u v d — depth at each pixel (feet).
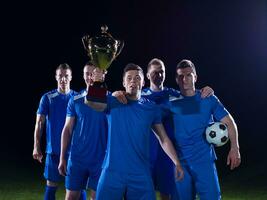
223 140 17.35
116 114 15.47
